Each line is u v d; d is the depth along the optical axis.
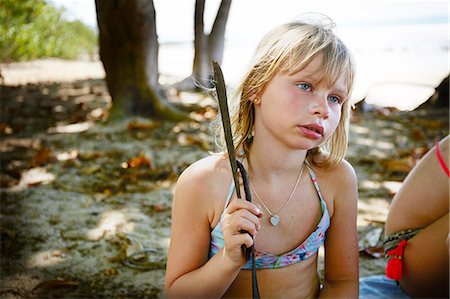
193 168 1.50
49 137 4.62
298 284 1.50
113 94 5.14
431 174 1.80
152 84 5.16
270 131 1.42
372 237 2.59
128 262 2.37
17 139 4.59
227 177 1.47
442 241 1.72
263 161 1.47
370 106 5.48
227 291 1.48
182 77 8.20
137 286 2.20
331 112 1.38
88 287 2.18
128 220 2.79
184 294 1.41
